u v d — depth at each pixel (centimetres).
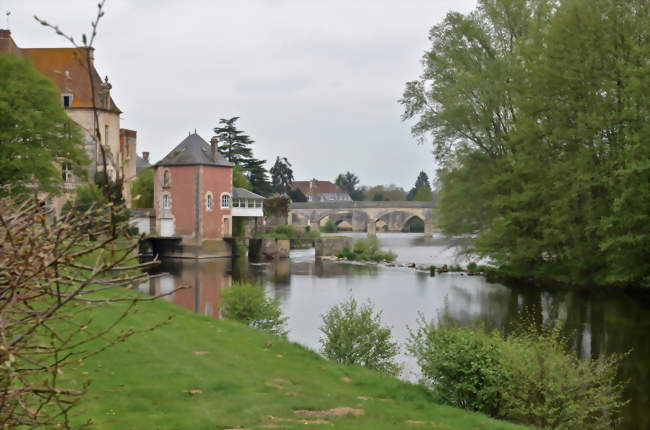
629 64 2673
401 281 3528
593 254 2892
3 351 297
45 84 3203
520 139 3105
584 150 2759
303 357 1296
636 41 2689
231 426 813
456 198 3566
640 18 2709
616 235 2655
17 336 368
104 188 315
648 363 1616
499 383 1027
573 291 2878
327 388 1068
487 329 2080
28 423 366
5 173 2828
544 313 2345
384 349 1498
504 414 1047
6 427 354
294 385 1066
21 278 319
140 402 872
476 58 3447
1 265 329
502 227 3228
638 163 2489
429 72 3547
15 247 340
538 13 3225
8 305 320
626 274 2630
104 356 1099
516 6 3316
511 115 3506
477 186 3456
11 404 355
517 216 3209
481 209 3534
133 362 1092
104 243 330
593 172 2755
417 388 1142
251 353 1284
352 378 1172
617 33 2758
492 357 1059
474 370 1038
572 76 2823
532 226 3288
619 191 2648
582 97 2891
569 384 1022
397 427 852
